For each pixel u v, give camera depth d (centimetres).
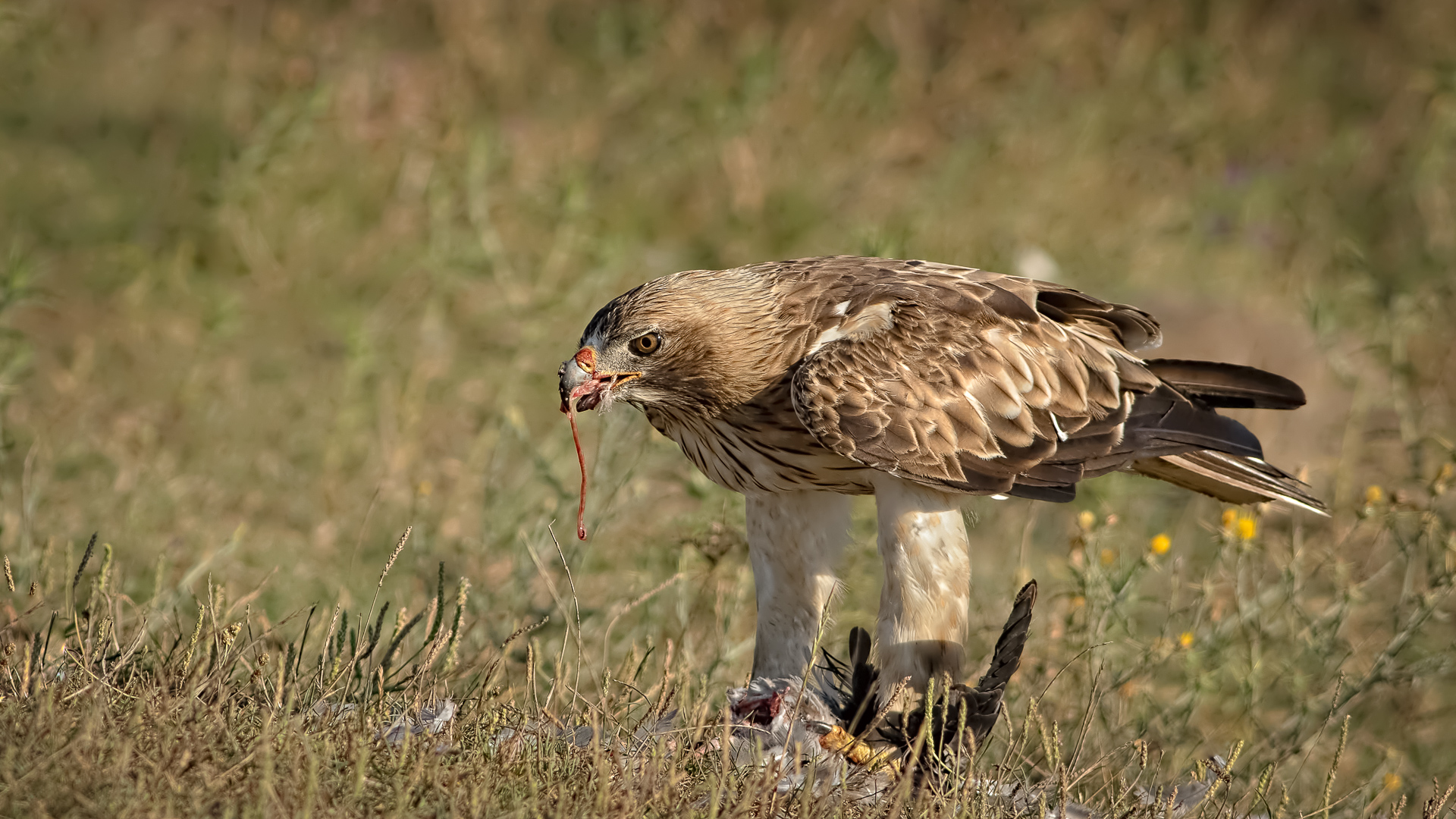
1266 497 1135
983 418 1019
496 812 727
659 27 2773
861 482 1045
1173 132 2670
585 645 1141
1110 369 1073
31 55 2369
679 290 1020
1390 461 1694
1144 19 2969
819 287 1053
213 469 1494
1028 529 1330
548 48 2706
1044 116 2658
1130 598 1151
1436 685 1258
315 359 1794
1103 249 2280
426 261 1872
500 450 1333
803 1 2870
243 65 2491
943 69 2777
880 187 2361
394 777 735
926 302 1039
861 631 1036
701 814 765
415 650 1063
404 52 2630
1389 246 2309
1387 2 3039
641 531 1366
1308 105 2803
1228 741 1137
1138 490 1570
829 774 894
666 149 2439
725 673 1123
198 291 1916
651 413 1084
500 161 2105
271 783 697
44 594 988
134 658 887
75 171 2130
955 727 952
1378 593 1357
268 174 2012
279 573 1267
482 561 1241
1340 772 1125
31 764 693
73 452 1420
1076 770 966
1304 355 1941
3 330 1419
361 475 1521
